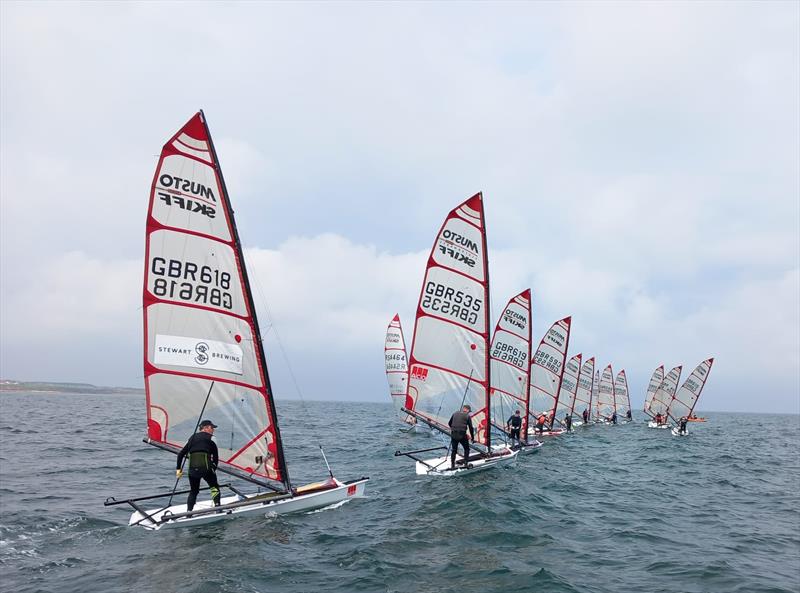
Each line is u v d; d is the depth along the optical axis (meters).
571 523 12.72
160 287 12.06
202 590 7.92
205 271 12.55
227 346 12.74
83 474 19.62
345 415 84.94
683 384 48.62
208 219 12.63
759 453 34.34
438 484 16.66
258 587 8.13
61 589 8.08
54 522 12.12
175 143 12.30
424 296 19.59
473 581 8.60
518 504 13.99
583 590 8.38
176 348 12.18
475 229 19.75
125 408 94.25
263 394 13.11
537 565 9.51
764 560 10.58
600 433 45.69
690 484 20.06
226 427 12.64
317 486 13.68
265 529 11.30
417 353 19.58
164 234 12.14
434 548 10.29
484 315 19.78
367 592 8.01
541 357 36.66
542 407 36.72
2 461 22.62
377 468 21.02
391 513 12.90
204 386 12.45
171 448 12.08
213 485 12.13
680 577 9.27
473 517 12.53
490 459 19.61
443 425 19.62
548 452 27.58
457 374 19.70
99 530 11.40
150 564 9.14
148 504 14.22
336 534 11.02
